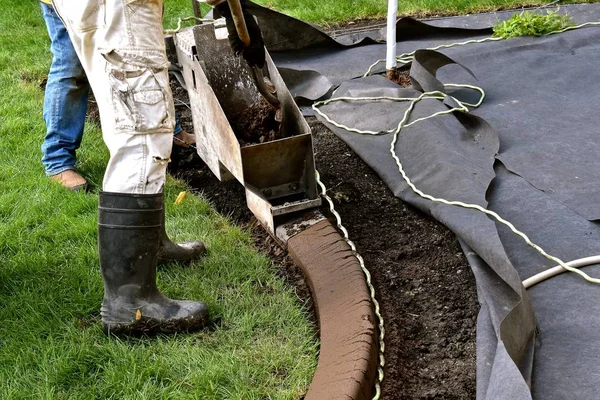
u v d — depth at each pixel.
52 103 3.68
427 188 3.31
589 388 2.16
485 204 3.05
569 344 2.35
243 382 2.34
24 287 2.86
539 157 3.52
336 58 5.23
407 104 4.11
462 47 5.13
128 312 2.55
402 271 2.93
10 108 4.74
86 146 4.18
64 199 3.56
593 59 4.73
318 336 2.61
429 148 3.56
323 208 3.41
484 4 6.17
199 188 3.79
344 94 4.43
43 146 3.78
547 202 3.16
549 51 4.93
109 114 2.38
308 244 2.94
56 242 3.18
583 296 2.56
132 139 2.39
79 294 2.80
